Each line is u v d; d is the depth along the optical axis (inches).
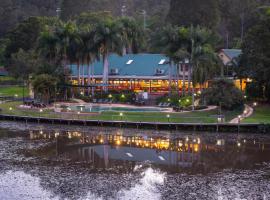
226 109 3270.2
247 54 3710.6
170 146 2556.6
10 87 5378.9
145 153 2389.3
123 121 3122.5
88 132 2974.9
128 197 1688.0
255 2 6752.0
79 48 4279.0
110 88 4441.4
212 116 3112.7
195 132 2952.8
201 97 3474.4
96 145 2581.2
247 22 6412.4
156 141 2691.9
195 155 2346.2
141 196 1697.8
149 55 4638.3
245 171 2039.9
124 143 2635.3
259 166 2130.9
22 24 6348.4
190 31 3831.2
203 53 3533.5
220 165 2148.1
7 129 3088.1
